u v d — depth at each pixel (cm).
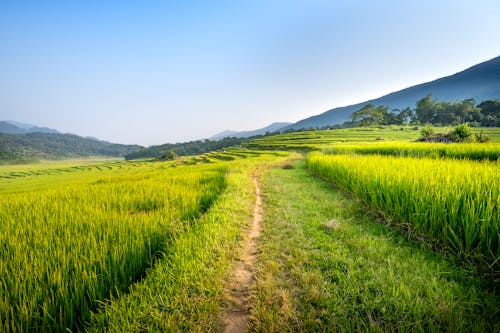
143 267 341
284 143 7238
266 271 348
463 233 355
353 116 13300
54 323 237
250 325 247
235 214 618
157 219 469
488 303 250
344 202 728
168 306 258
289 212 657
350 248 405
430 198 423
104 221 454
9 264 310
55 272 279
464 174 529
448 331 213
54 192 884
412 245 416
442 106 10906
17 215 552
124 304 253
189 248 381
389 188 534
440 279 303
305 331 231
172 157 11612
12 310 233
